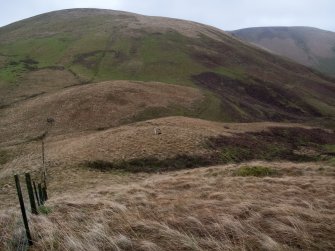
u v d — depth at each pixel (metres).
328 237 8.59
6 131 65.62
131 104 75.69
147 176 37.00
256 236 8.61
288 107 110.75
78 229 9.80
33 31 170.38
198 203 11.92
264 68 142.12
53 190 30.42
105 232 9.14
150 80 108.25
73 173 37.72
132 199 13.84
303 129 71.81
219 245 8.11
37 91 91.50
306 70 165.12
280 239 8.60
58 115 70.06
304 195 14.12
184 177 24.38
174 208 11.54
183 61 124.25
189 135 51.88
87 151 44.94
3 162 49.25
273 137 63.28
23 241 9.19
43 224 10.05
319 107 113.25
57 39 147.62
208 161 45.25
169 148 46.62
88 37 147.38
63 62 121.12
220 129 60.62
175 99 83.88
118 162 42.12
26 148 54.12
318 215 9.94
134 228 9.66
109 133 52.81
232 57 144.25
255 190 15.48
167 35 152.50
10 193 29.88
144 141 48.06
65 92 81.62
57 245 8.79
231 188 16.64
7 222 10.90
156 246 8.26
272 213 10.38
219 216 9.98
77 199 15.23
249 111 94.62
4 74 106.94
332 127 87.81
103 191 19.36
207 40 158.25
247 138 57.94
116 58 124.25
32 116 71.00
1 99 86.12
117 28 160.62
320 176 22.73
